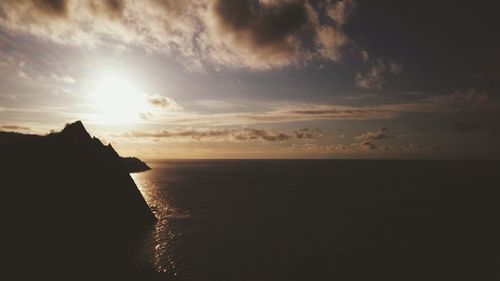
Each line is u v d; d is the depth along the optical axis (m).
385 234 46.09
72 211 41.16
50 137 49.25
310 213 62.38
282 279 30.14
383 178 151.88
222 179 149.62
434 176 164.50
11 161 40.97
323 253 37.44
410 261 34.69
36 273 28.48
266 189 105.19
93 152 52.78
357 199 80.69
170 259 35.34
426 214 61.09
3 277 26.86
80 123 55.34
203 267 33.12
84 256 34.06
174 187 112.19
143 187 112.19
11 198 36.19
